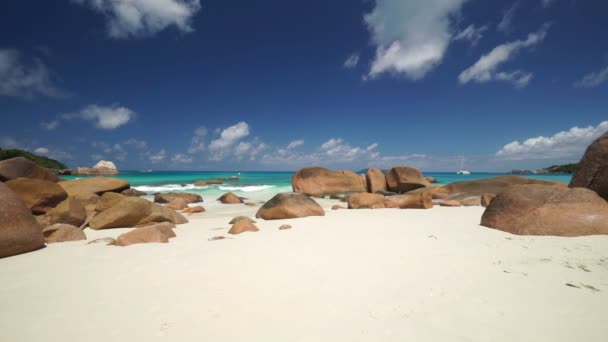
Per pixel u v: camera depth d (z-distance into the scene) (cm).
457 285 349
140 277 406
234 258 491
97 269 449
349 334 252
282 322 275
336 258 477
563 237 589
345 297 325
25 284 390
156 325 275
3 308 318
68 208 931
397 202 1359
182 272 423
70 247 618
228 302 320
